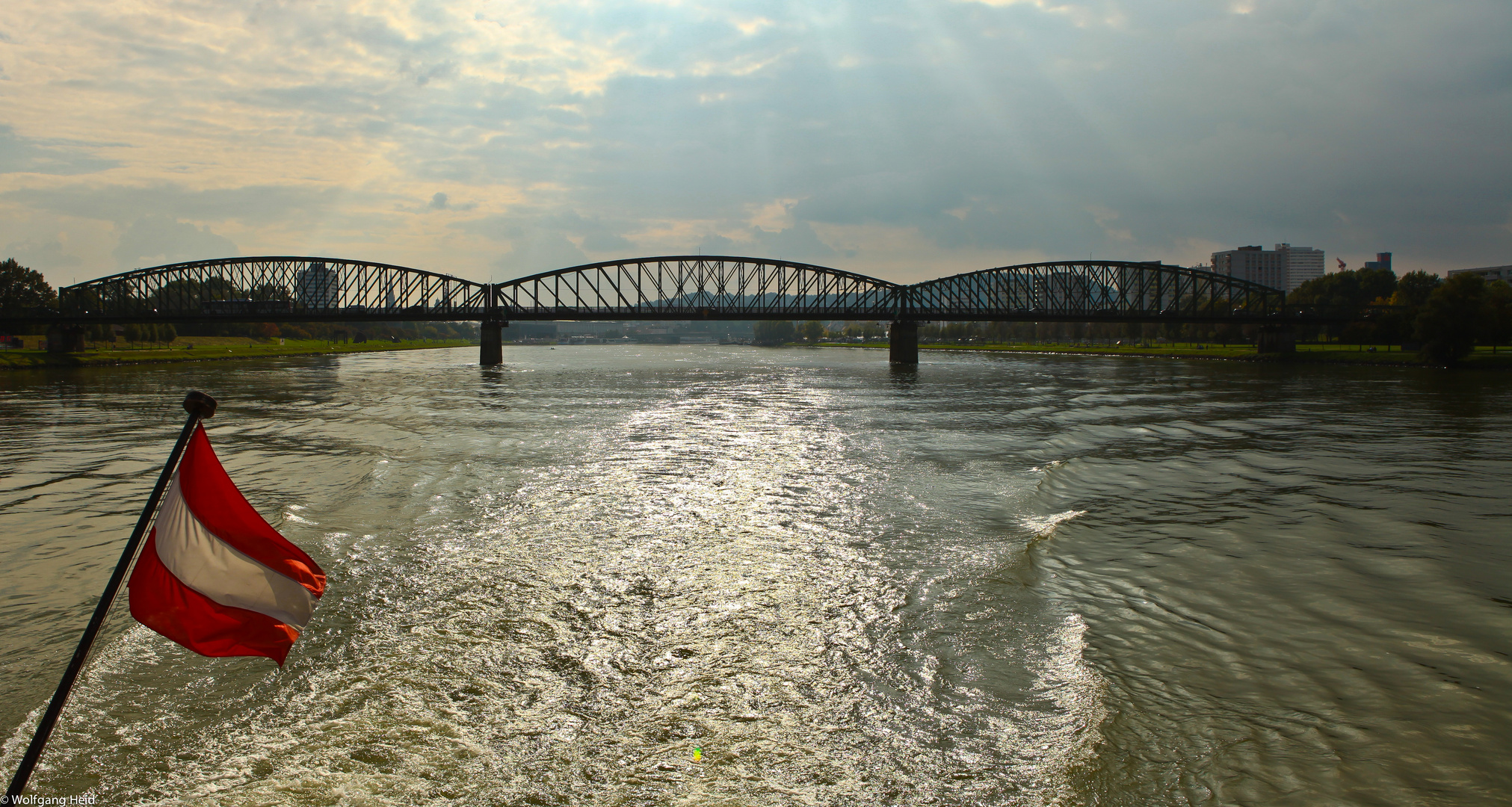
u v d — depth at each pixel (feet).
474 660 38.52
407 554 55.83
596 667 37.86
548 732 31.91
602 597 47.32
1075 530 66.03
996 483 85.71
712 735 31.83
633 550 57.21
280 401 203.82
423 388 260.83
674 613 44.93
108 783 28.02
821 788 28.22
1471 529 67.41
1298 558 57.88
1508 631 43.50
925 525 65.57
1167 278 540.11
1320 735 32.12
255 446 115.65
